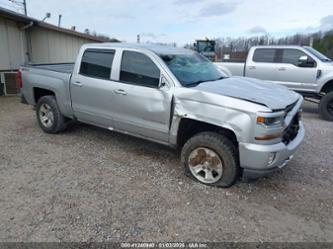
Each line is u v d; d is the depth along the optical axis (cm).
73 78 452
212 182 332
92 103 433
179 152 442
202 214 279
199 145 333
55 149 447
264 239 245
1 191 314
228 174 319
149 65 369
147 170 377
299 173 375
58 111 497
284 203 302
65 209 282
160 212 281
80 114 460
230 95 308
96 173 364
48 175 355
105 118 424
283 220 272
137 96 372
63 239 239
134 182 342
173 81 346
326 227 263
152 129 369
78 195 309
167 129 353
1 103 829
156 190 324
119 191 320
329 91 720
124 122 399
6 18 997
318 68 715
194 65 409
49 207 285
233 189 329
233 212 284
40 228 252
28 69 532
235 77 440
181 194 316
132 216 273
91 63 434
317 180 356
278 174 370
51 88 488
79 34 1297
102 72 419
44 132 533
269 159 290
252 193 321
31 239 238
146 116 370
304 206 297
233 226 262
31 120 629
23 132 535
